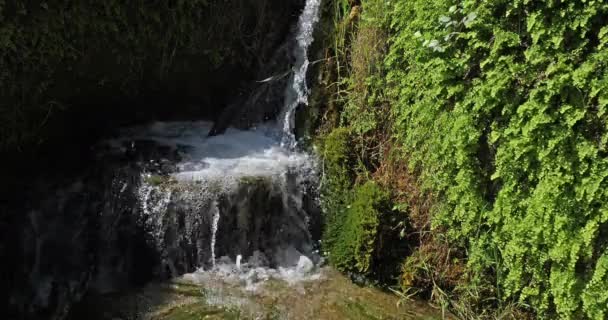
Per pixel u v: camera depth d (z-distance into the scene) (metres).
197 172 5.07
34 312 4.71
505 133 3.85
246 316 4.36
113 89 5.48
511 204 3.92
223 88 6.11
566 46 3.57
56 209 4.91
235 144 5.74
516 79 3.80
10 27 4.48
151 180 4.89
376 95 5.12
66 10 4.77
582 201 3.54
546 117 3.62
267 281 4.80
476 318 4.35
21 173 5.07
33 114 5.04
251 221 5.01
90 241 4.89
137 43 5.27
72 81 5.13
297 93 5.79
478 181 4.16
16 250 4.79
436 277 4.64
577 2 3.48
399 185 4.94
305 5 5.88
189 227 4.81
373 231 4.75
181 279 4.78
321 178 5.30
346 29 5.42
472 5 4.02
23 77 4.75
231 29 5.77
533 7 3.71
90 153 5.35
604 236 3.54
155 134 5.84
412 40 4.55
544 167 3.67
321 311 4.47
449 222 4.43
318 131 5.60
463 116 4.10
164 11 5.30
